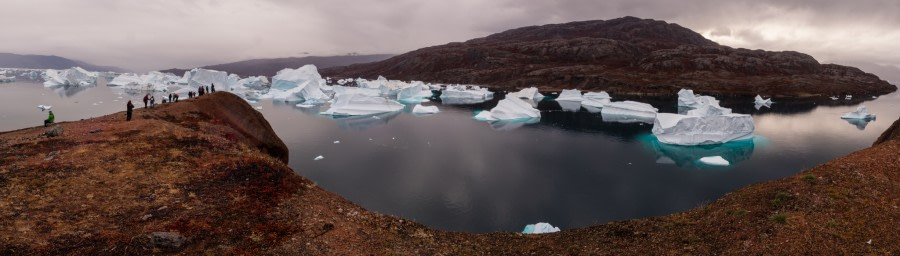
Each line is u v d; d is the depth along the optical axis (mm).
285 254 12297
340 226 14570
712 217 15352
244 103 33000
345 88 114188
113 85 122500
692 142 50469
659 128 52875
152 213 13711
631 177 37750
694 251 13328
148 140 20281
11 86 115062
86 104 74812
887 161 17484
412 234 15250
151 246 11844
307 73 117688
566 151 47625
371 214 16188
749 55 159750
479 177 37312
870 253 11898
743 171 39594
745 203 15508
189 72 141375
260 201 15375
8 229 11812
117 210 13742
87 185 15188
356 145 49188
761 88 118125
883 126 62906
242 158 19250
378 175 37438
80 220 12883
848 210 13977
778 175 38250
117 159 17656
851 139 53688
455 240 15492
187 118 28188
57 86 114125
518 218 28641
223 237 12766
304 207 15570
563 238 15977
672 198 32500
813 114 77562
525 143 51812
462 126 64188
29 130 23984
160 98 87250
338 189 33656
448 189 34062
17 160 16812
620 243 14867
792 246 12391
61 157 17312
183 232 12680
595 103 92375
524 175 38094
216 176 17156
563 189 34406
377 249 13547
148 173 16734
